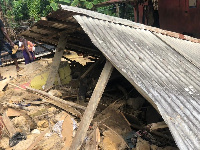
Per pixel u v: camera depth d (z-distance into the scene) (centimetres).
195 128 325
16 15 1767
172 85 414
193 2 1182
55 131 469
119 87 675
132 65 436
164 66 473
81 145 409
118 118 534
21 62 1183
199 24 1178
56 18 561
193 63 514
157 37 626
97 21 551
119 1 1303
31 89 604
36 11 1603
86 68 829
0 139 461
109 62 450
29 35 824
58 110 545
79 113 525
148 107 575
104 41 478
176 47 584
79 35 697
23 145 434
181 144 298
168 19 1355
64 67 766
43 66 893
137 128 520
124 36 542
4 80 767
